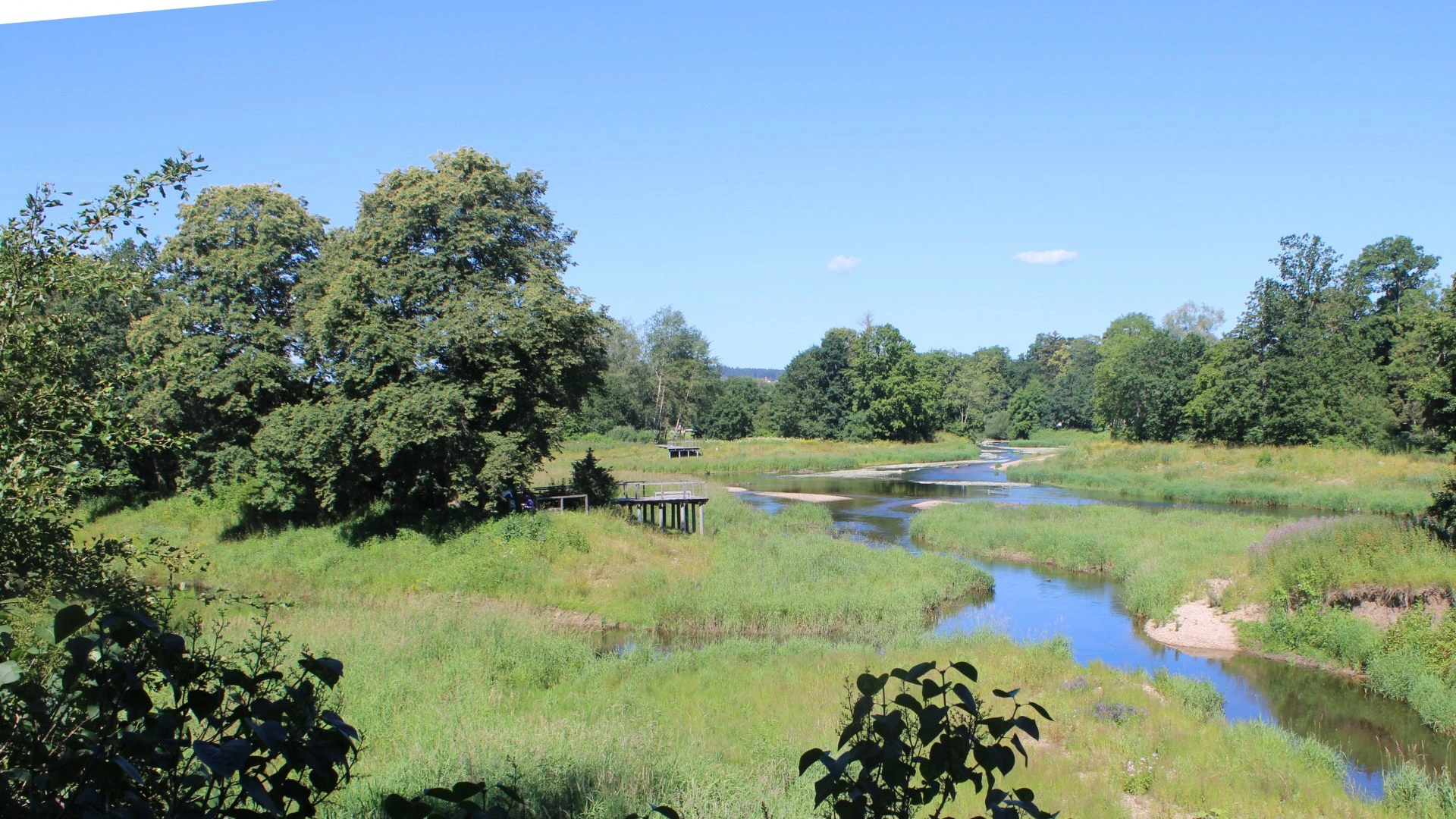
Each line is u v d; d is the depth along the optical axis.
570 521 27.70
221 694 2.95
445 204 27.11
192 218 29.75
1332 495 44.25
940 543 34.56
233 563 26.52
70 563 5.40
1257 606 21.42
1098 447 69.88
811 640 19.17
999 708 14.16
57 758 2.60
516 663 15.92
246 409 28.39
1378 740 14.41
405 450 26.06
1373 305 68.25
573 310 27.39
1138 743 12.82
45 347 5.52
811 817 8.31
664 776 9.67
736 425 104.69
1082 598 25.69
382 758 10.27
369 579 24.69
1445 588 18.75
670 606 22.39
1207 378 68.88
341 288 25.81
